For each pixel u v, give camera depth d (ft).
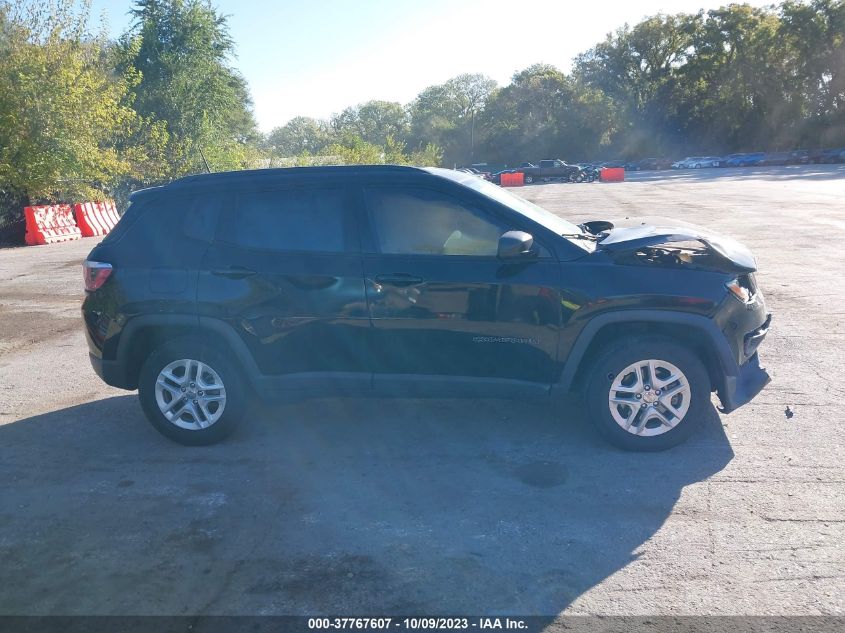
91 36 65.51
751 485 13.41
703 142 250.16
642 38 258.57
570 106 277.23
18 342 26.81
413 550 11.69
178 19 98.94
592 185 135.95
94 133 66.54
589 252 14.69
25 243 61.11
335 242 15.31
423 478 14.25
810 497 12.88
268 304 15.30
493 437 16.12
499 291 14.58
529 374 14.92
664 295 14.20
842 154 178.70
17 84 61.41
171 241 16.01
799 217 55.52
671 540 11.69
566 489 13.55
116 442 16.72
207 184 16.20
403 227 15.15
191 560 11.66
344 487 14.03
